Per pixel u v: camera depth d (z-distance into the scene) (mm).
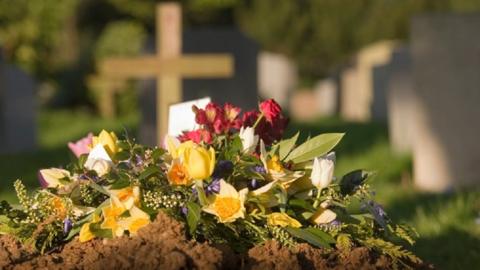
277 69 43750
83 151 4434
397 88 17719
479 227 8383
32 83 21234
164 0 35031
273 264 3453
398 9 50719
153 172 3641
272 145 4016
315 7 53344
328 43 53156
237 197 3609
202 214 3643
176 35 12789
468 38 12609
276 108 4043
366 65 35562
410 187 12602
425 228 8531
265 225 3658
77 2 35562
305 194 3830
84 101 32781
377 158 16000
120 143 3914
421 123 12852
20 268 3551
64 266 3508
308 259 3541
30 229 3807
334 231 3713
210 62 12742
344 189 3967
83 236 3629
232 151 3791
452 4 49375
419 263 3764
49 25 26672
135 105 32562
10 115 19984
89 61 33188
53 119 29906
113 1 35188
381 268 3643
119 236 3625
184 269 3307
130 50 33188
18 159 18266
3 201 3951
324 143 3916
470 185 12477
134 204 3648
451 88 12688
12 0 25844
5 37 26078
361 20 52781
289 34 53312
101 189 3674
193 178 3631
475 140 12633
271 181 3738
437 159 12742
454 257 7379
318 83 51406
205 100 4586
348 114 38406
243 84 17672
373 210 3867
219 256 3352
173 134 4621
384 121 30953
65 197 3773
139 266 3340
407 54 17719
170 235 3420
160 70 12789
